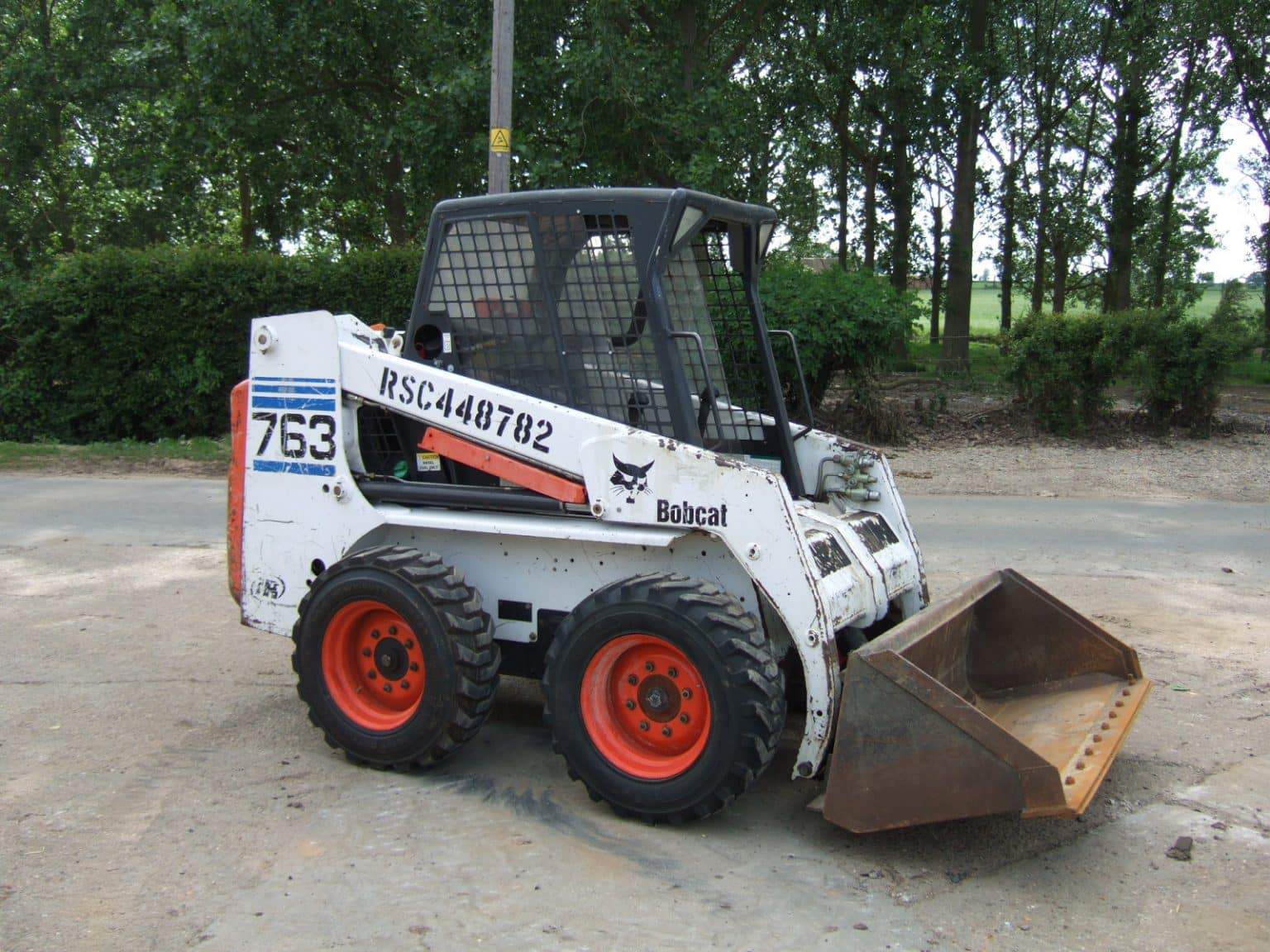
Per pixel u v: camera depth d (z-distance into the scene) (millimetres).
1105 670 5000
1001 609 5160
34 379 15758
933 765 3805
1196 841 4176
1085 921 3592
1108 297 30781
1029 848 4105
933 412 16203
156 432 15977
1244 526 10148
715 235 5223
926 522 10219
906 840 4145
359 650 4750
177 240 28469
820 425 15195
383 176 20656
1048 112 31828
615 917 3533
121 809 4277
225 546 9156
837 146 30047
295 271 15727
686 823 4211
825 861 3965
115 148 26078
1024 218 34875
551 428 4465
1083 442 15094
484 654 4484
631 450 4301
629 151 17062
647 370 4535
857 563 4605
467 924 3475
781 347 14445
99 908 3531
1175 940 3479
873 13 20781
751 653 3941
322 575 4676
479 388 4598
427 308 4941
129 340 15539
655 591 4074
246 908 3549
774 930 3482
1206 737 5230
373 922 3475
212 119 18375
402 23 17688
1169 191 32938
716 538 4199
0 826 4113
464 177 17203
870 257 30609
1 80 25312
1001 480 12539
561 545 4605
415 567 4500
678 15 18375
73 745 4922
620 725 4301
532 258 4711
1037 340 15438
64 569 8312
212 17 16828
